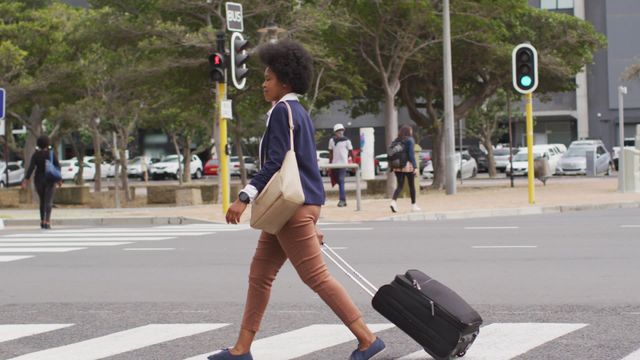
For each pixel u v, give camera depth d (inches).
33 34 1647.4
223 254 651.5
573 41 1836.9
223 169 1031.6
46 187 975.0
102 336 366.6
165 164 3196.4
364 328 297.1
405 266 558.9
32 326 390.3
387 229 834.8
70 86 1720.0
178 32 1365.7
